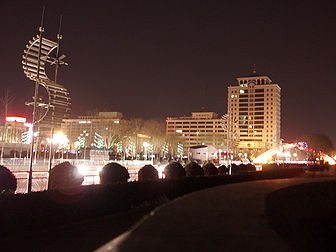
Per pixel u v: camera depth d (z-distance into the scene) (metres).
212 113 193.50
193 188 16.52
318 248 9.29
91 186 11.23
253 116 170.00
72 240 8.49
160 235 5.04
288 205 11.04
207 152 92.94
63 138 46.88
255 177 22.02
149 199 13.82
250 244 4.69
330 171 34.50
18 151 52.06
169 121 191.50
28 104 15.83
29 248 7.80
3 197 8.88
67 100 16.36
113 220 11.01
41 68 15.84
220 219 6.19
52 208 9.80
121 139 87.56
